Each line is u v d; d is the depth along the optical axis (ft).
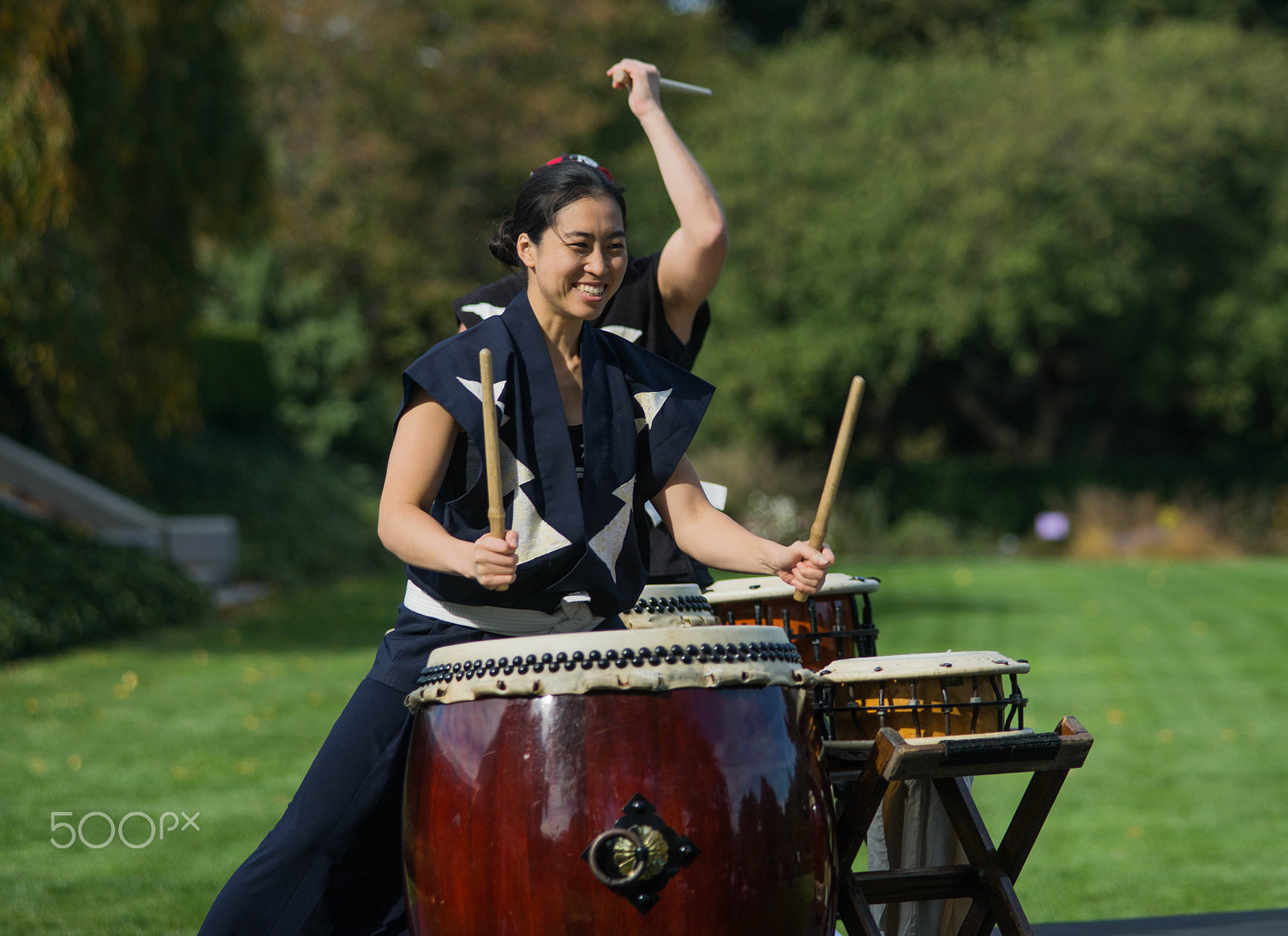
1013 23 202.08
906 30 204.74
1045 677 63.21
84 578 75.36
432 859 15.57
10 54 62.39
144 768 43.50
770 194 161.07
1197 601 94.22
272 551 110.42
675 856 14.78
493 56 174.60
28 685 58.70
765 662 15.90
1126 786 43.14
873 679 18.16
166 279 89.66
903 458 182.70
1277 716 54.08
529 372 16.48
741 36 220.84
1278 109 157.69
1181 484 164.04
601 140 179.42
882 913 20.68
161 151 83.35
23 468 89.86
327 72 169.68
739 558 17.07
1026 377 173.99
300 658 67.97
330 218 171.22
